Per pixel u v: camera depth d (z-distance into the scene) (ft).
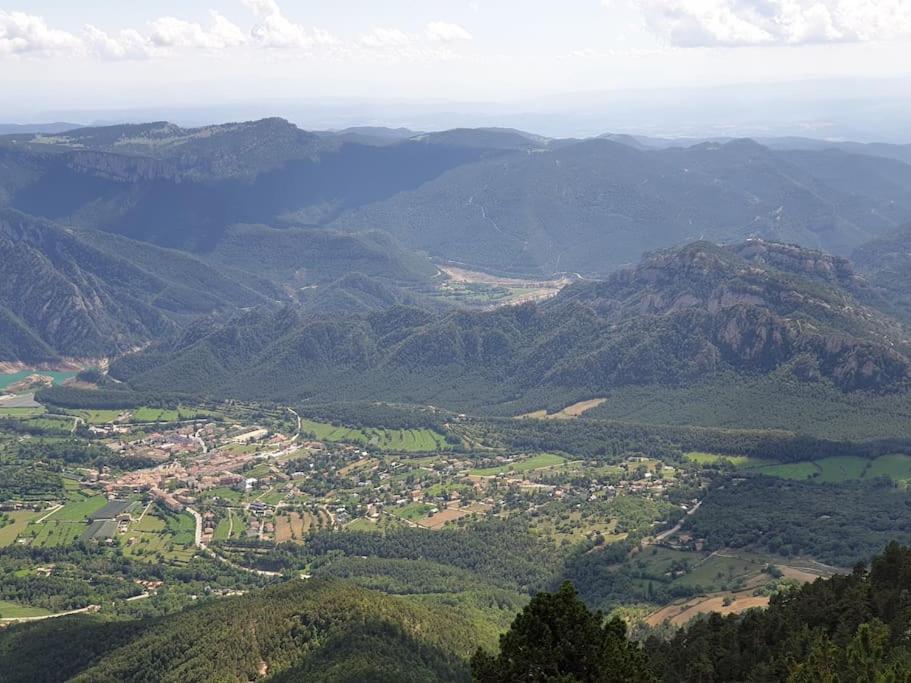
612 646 417.28
